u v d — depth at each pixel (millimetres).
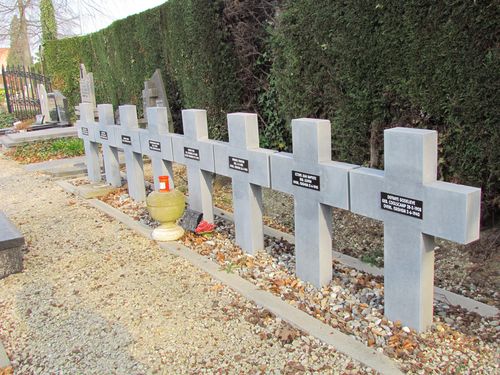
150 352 3428
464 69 4203
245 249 4969
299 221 4137
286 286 4168
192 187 5672
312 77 6094
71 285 4605
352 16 5223
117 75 14812
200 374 3143
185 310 3949
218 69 7730
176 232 5496
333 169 3721
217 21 7555
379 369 2977
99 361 3373
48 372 3301
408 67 4719
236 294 4145
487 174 4434
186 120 5539
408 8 4559
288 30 6262
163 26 10977
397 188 3244
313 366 3111
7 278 4863
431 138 3057
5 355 3514
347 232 5551
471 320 3535
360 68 5312
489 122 4137
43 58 20859
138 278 4625
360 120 5562
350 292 3998
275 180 4348
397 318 3459
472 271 4348
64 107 16406
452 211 2938
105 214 6805
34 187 8938
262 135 8008
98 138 8039
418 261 3217
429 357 3082
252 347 3381
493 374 2904
